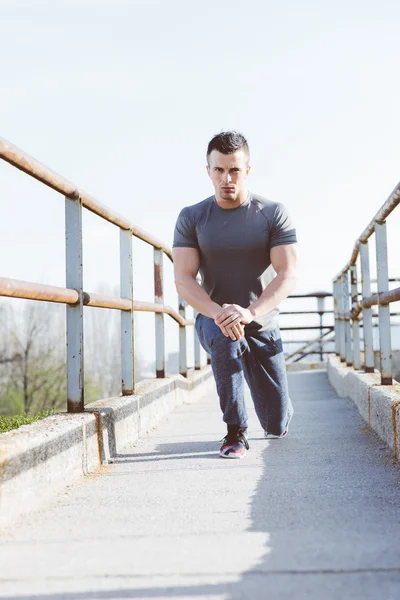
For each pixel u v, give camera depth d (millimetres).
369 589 1538
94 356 37906
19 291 2428
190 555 1801
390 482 2641
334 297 8664
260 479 2750
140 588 1578
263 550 1826
